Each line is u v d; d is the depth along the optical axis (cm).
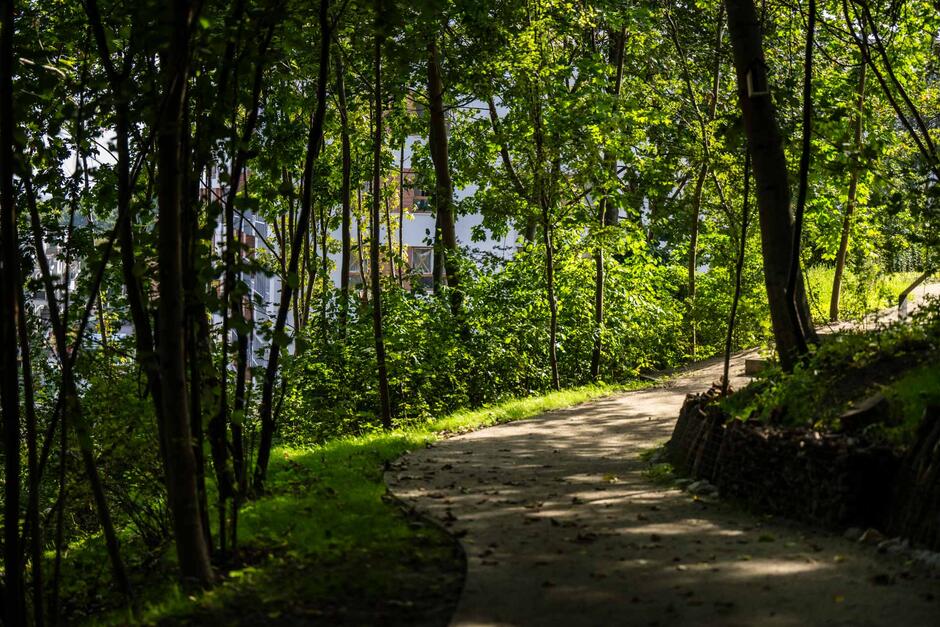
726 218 2286
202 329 891
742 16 1218
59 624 920
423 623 600
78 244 1235
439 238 2334
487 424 1648
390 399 2009
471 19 2016
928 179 1224
